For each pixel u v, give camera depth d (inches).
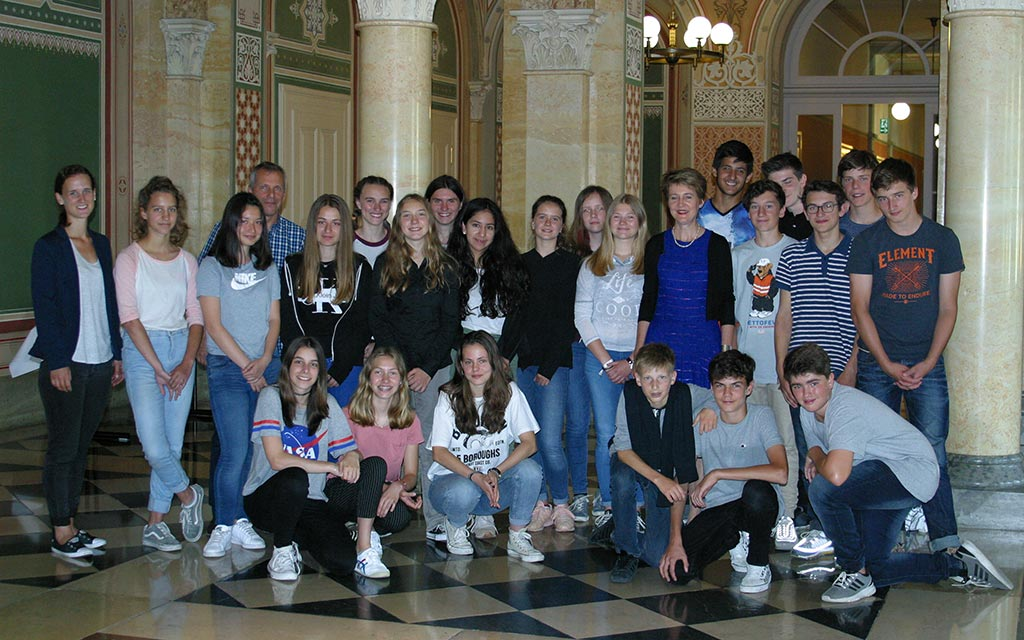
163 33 390.3
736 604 194.1
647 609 191.2
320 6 471.2
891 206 208.2
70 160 367.9
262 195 239.6
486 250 238.2
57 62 361.4
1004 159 235.0
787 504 228.2
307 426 211.3
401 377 217.2
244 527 226.5
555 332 237.9
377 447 218.7
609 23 335.3
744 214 245.8
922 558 199.2
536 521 241.9
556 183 335.3
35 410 361.1
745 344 230.8
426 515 231.9
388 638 176.2
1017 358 238.7
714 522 204.8
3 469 296.4
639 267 236.4
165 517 251.3
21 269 352.2
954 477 239.0
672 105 597.9
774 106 565.3
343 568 209.2
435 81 561.0
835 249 221.3
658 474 204.8
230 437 219.3
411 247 227.9
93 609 189.2
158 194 217.6
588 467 304.2
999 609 190.9
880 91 572.7
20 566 213.0
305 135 462.9
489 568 214.4
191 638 175.6
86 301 213.0
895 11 568.7
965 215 237.0
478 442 220.7
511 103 346.6
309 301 224.4
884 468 193.9
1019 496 234.5
